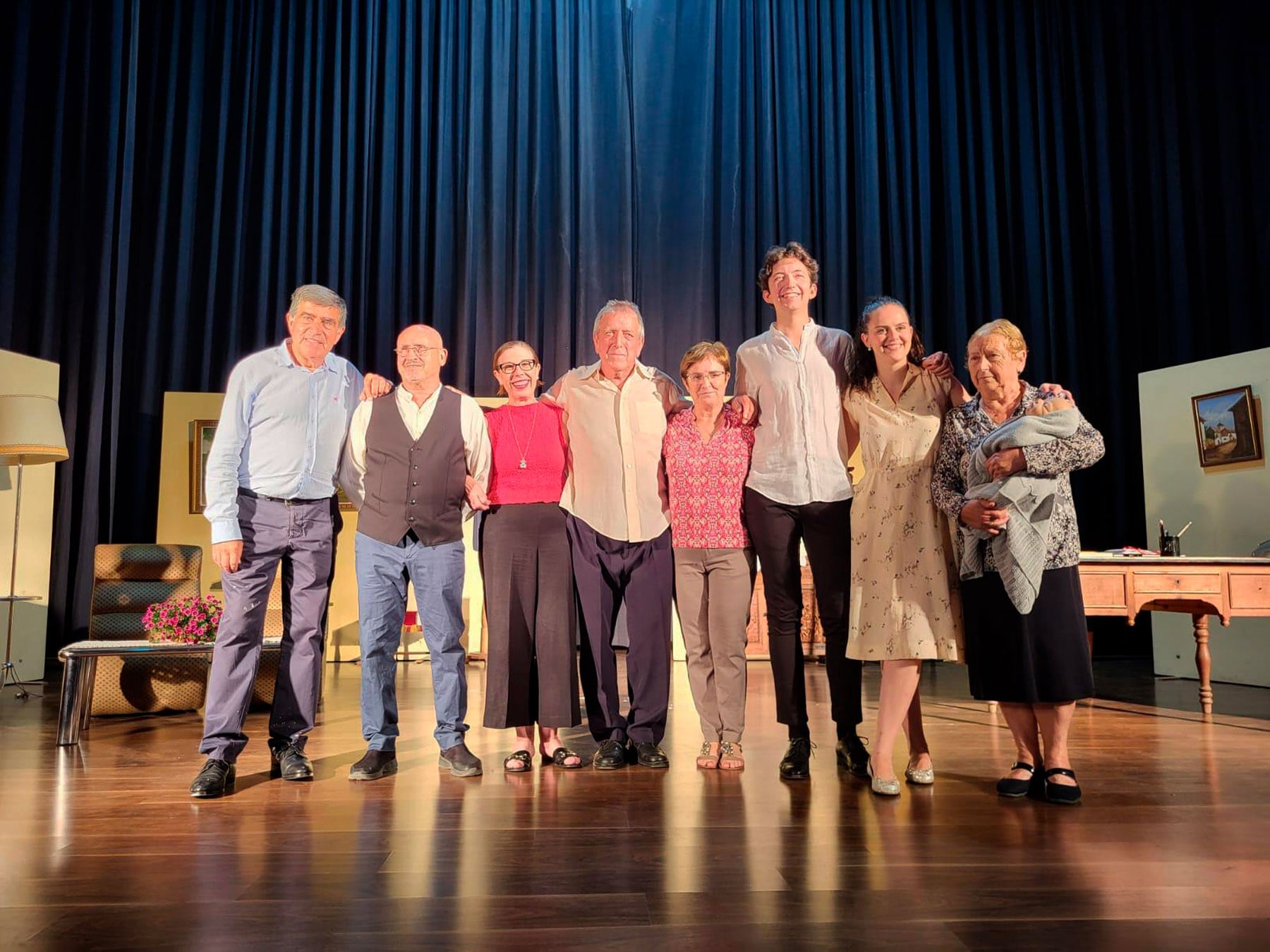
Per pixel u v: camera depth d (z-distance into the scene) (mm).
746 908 1686
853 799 2551
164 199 7832
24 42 7066
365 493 2973
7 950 1493
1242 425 5660
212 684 2744
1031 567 2428
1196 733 3795
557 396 3260
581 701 4590
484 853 2037
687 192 8695
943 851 2043
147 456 7637
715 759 3012
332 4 8562
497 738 3631
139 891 1789
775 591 2971
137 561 4832
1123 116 8539
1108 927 1596
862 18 8977
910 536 2662
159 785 2799
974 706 4742
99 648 3682
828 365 3014
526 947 1506
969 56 8969
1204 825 2264
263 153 8195
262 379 2895
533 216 8508
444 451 2969
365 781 2822
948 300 8648
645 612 3094
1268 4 7570
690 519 3031
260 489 2873
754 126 8828
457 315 8289
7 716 4426
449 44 8656
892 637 2619
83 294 7348
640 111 8789
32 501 5961
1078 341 8484
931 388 2760
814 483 2949
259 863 1968
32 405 5418
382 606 2918
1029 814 2371
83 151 7359
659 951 1489
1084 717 4266
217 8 8258
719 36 8961
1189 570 4145
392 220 8336
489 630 3055
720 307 8609
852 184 8891
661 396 3164
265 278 8047
